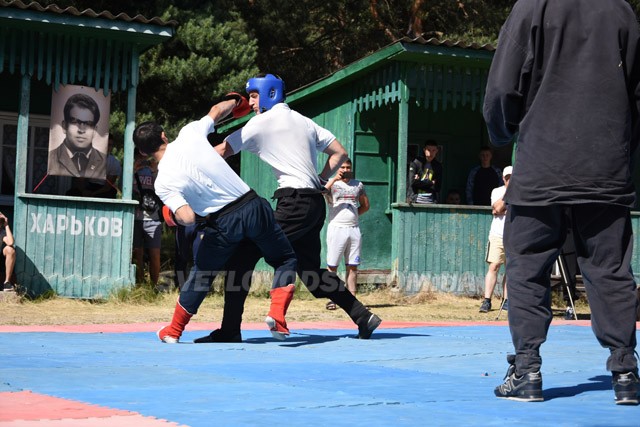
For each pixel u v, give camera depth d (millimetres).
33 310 14695
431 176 19703
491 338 10117
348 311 9703
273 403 5312
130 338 9500
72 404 5191
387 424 4664
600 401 5555
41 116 19094
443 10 38375
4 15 15688
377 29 40000
